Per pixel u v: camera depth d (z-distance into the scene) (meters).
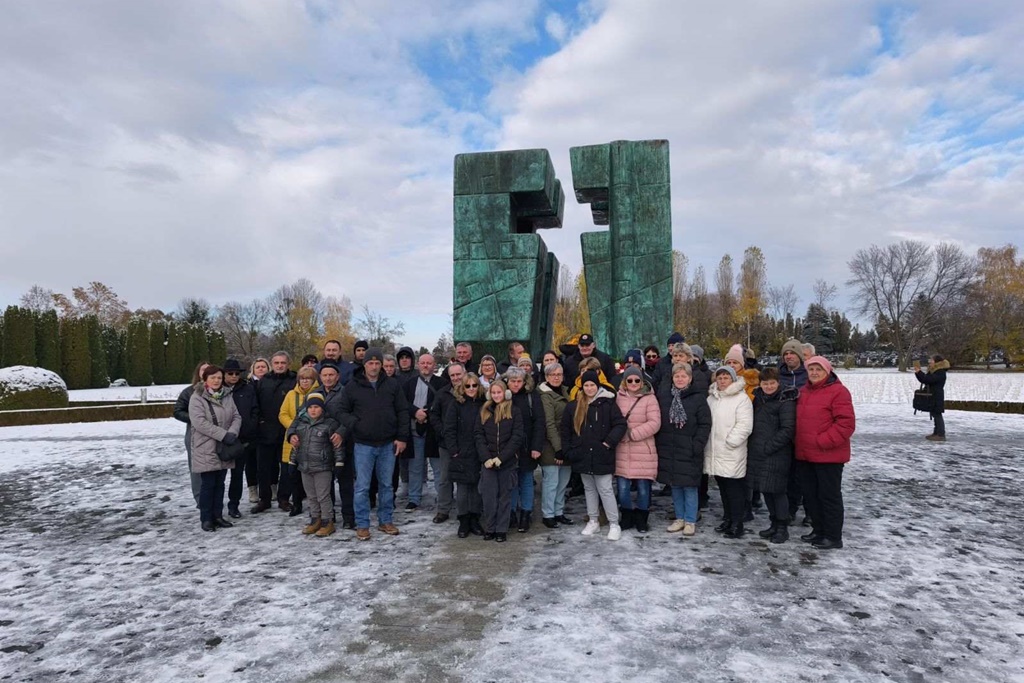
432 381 7.40
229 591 4.58
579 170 9.63
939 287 50.16
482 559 5.21
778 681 3.19
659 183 9.31
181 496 7.82
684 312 52.47
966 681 3.20
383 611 4.16
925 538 5.67
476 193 9.48
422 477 7.16
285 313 68.50
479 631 3.83
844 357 63.22
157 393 31.94
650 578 4.70
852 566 4.95
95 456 11.27
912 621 3.93
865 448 10.80
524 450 5.96
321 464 6.00
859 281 52.78
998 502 6.96
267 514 6.94
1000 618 3.98
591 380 5.82
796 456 5.57
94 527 6.45
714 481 8.52
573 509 6.98
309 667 3.41
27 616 4.20
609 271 9.58
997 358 54.12
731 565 4.99
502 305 9.30
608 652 3.52
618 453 5.95
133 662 3.52
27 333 33.66
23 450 12.16
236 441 6.35
